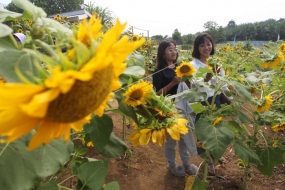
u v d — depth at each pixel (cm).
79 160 173
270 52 400
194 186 246
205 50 343
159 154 418
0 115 51
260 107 266
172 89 338
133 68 139
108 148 152
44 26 90
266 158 285
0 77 87
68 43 74
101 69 60
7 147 98
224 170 377
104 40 58
